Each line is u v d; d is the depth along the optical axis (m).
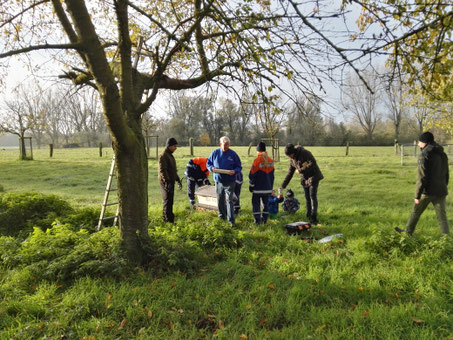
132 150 4.76
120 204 4.89
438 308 3.70
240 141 56.38
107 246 4.96
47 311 3.57
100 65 3.89
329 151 41.06
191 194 9.70
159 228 6.23
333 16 3.26
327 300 4.01
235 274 4.66
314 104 4.02
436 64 3.49
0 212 7.21
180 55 5.73
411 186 14.03
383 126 61.94
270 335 3.28
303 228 6.73
